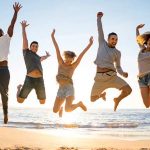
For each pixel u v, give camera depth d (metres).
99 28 8.85
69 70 9.72
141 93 8.31
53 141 11.75
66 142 11.88
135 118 57.75
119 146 11.75
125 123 36.91
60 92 9.88
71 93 9.78
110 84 8.82
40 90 9.70
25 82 9.65
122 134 21.14
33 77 9.59
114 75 8.71
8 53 8.45
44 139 11.98
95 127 30.09
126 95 8.80
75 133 21.30
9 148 9.09
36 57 9.62
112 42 8.70
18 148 9.20
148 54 8.22
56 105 9.98
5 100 8.60
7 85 8.51
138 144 12.49
